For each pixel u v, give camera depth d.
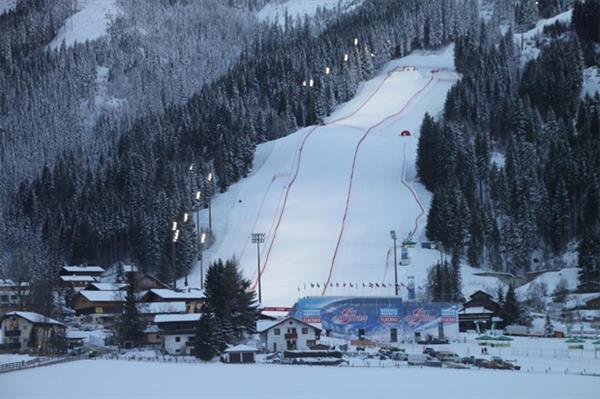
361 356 147.38
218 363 140.62
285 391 107.00
